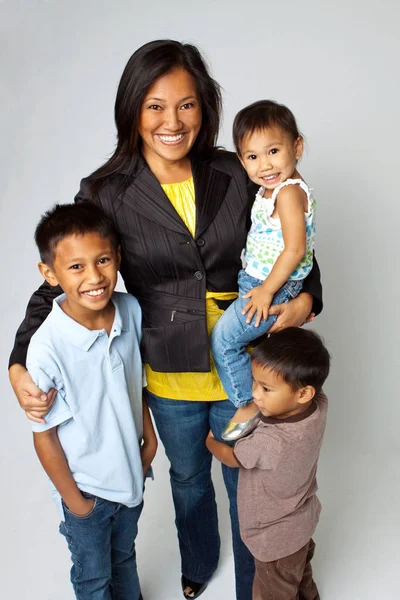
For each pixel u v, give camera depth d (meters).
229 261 1.81
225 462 1.89
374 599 2.18
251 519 1.81
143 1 4.32
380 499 2.59
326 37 3.78
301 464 1.72
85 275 1.58
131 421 1.76
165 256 1.74
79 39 4.37
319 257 3.22
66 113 4.15
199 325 1.78
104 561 1.83
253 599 1.97
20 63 4.43
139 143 1.75
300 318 1.85
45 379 1.61
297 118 3.43
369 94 3.49
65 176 3.87
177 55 1.58
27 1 4.68
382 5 3.77
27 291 3.52
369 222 3.23
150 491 2.66
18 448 2.83
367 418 2.93
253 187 1.82
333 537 2.43
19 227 3.78
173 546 2.42
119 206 1.73
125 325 1.76
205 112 1.74
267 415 1.75
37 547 2.40
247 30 3.92
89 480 1.73
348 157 3.29
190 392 1.88
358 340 3.13
